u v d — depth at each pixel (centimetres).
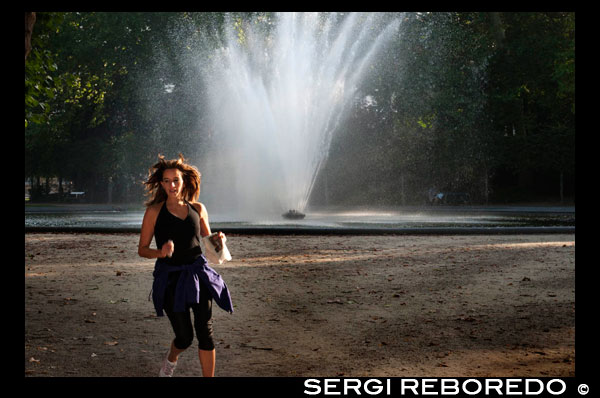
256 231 1769
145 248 434
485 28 4825
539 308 766
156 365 514
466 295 859
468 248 1445
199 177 454
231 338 613
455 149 4512
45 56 1140
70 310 741
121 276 1015
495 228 1823
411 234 1798
